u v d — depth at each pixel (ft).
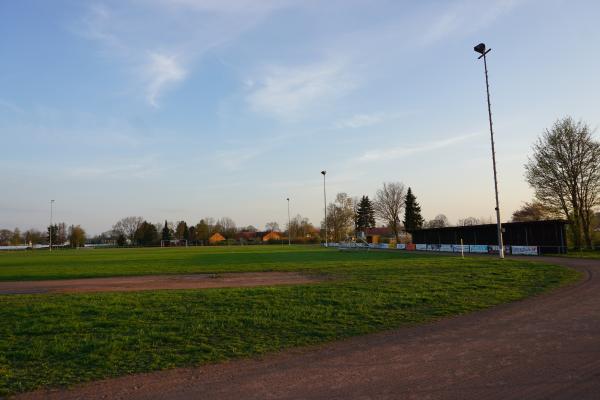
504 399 20.98
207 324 40.50
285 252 203.41
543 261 98.94
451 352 29.84
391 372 25.96
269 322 41.04
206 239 521.65
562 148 147.64
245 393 23.38
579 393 21.34
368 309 46.32
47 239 536.42
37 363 29.94
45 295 60.59
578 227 146.51
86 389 24.97
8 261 160.35
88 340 35.19
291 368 27.78
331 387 23.72
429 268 87.71
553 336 32.73
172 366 28.96
